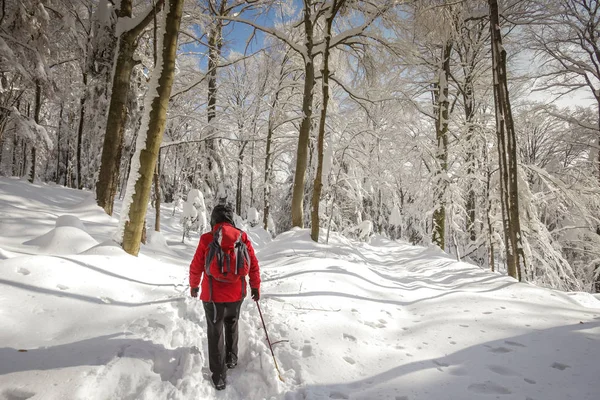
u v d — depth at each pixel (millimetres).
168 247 8719
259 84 17531
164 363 2744
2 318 2945
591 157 16781
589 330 3555
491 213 11734
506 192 6805
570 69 14812
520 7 12930
